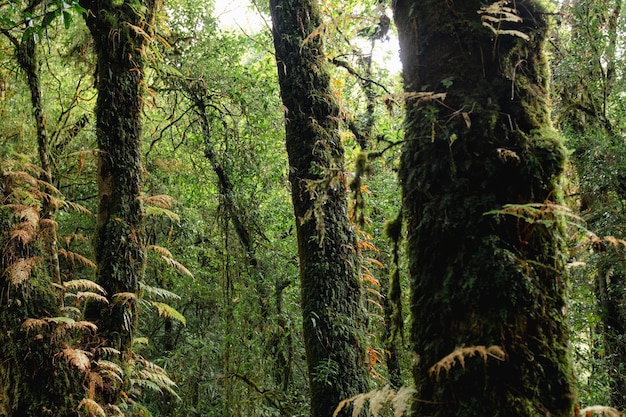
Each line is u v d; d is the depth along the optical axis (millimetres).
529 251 1431
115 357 4449
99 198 4793
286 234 9258
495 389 1331
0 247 3777
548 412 1324
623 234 6789
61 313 3975
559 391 1361
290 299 8430
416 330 1531
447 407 1388
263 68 8992
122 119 4848
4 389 3779
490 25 1505
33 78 5004
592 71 7660
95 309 4539
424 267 1530
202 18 8547
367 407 4074
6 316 3740
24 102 6844
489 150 1482
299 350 8398
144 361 5160
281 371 7848
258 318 7680
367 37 6922
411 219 1604
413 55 1659
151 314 10031
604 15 7953
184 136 8562
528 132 1512
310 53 4695
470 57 1557
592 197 7289
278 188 8938
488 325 1362
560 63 7543
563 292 1474
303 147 4520
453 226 1465
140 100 4996
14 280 3592
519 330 1354
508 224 1434
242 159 8102
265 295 7930
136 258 4754
